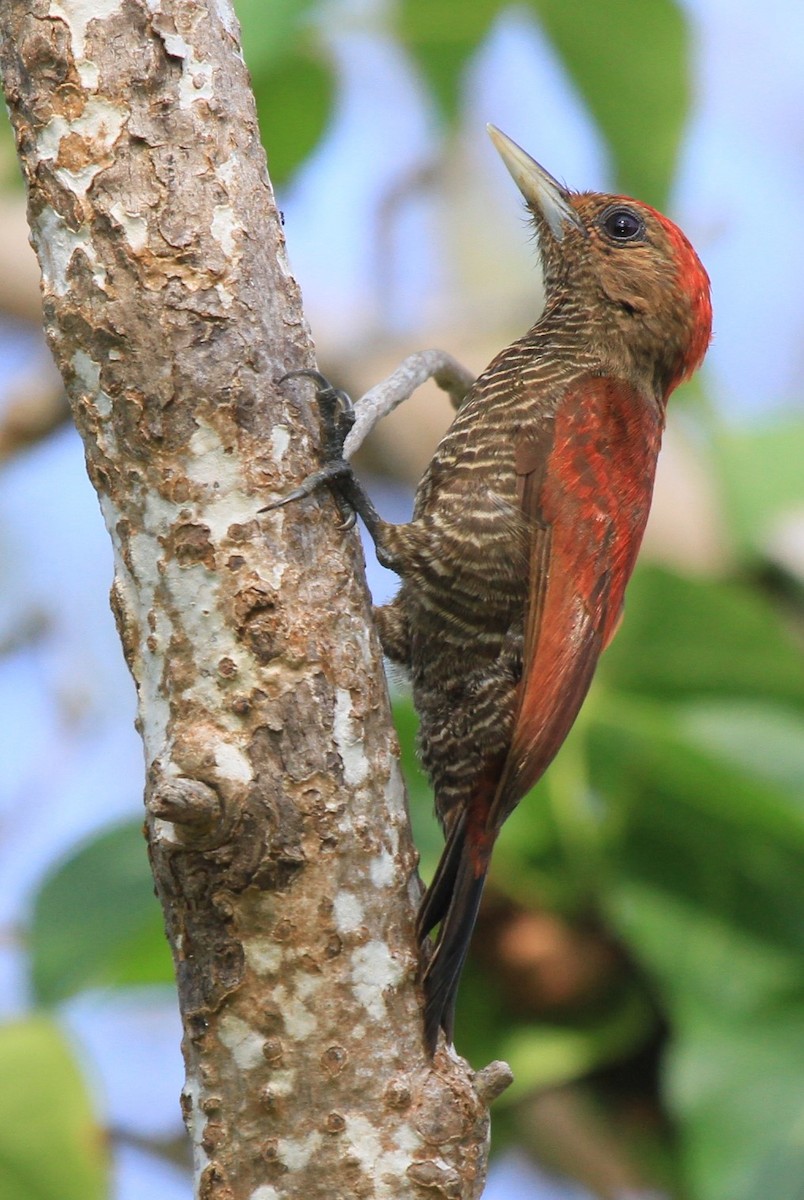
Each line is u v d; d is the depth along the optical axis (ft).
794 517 38.29
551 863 30.58
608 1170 32.71
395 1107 19.44
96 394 20.67
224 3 21.90
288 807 19.77
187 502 20.44
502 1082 20.08
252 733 19.92
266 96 36.65
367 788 20.35
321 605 20.71
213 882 19.56
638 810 30.17
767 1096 28.32
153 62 21.06
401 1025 19.83
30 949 30.42
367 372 44.86
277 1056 19.40
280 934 19.56
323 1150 19.24
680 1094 28.37
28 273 46.80
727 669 33.04
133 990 32.22
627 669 33.27
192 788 18.99
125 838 31.14
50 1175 28.35
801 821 29.04
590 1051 30.07
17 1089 28.35
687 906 30.01
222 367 20.70
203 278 20.79
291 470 21.01
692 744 28.78
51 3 21.07
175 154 20.97
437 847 30.30
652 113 35.63
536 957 30.12
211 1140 19.45
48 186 20.90
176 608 20.29
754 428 39.68
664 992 29.37
